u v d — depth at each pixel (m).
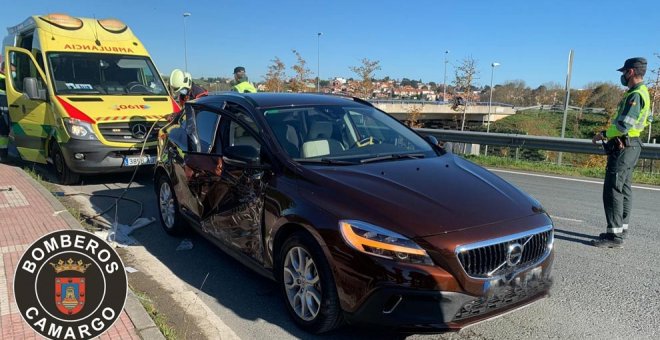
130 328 3.35
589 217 6.90
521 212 3.44
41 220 5.69
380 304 3.07
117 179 8.96
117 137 8.07
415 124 28.66
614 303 4.15
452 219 3.19
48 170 9.77
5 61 9.74
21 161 10.57
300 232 3.55
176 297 4.21
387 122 5.07
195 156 5.03
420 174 3.84
